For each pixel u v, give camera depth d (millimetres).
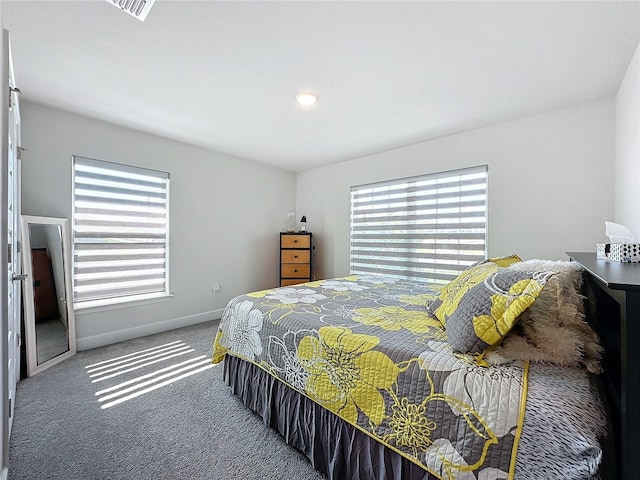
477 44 1632
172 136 3182
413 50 1690
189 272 3512
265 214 4344
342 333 1365
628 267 1116
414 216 3395
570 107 2398
